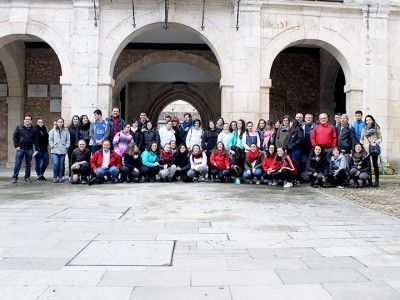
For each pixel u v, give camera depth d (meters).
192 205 5.62
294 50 14.61
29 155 8.97
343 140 8.41
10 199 6.16
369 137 8.31
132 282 2.55
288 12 10.88
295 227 4.23
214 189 7.53
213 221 4.52
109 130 8.93
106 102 10.59
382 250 3.34
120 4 10.64
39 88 14.34
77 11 10.55
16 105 14.04
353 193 7.21
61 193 6.89
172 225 4.30
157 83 18.33
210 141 9.41
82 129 9.17
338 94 14.58
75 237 3.72
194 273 2.74
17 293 2.35
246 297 2.31
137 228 4.14
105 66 10.63
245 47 10.70
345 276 2.68
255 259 3.07
